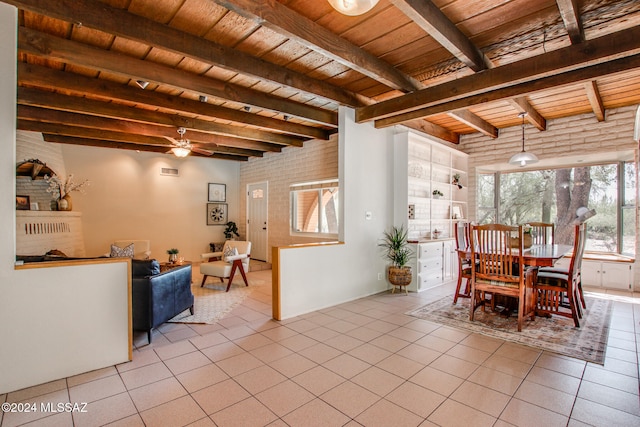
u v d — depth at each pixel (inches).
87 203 249.0
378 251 187.2
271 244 296.8
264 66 120.0
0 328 82.4
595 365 98.3
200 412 75.3
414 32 101.7
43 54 96.4
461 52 101.9
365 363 99.8
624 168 203.9
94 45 105.0
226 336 122.3
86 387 86.3
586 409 76.2
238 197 338.3
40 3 76.5
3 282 82.5
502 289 131.2
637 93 159.6
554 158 204.8
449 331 126.6
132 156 271.6
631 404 78.1
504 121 207.9
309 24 94.0
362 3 60.5
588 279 201.5
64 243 205.8
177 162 297.0
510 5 87.7
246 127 221.3
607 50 92.4
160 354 106.7
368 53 114.0
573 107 181.3
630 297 174.7
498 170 250.5
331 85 146.6
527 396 81.7
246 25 97.0
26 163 190.7
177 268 138.2
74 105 150.6
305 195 266.7
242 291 193.9
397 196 193.8
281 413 74.9
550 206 230.4
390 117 174.1
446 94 126.2
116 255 179.9
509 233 128.2
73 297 92.4
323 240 248.5
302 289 148.9
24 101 139.0
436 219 216.1
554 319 140.5
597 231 213.0
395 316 145.0
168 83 121.7
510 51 113.7
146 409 76.4
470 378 90.7
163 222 288.0
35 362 87.0
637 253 185.9
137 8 88.0
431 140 211.2
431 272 198.5
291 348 111.1
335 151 234.4
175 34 97.4
